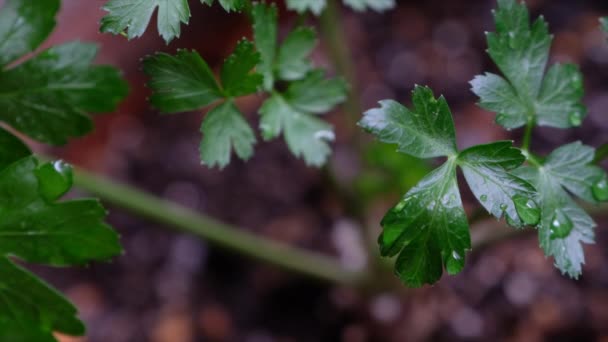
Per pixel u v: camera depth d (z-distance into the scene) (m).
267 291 0.42
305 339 0.41
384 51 0.49
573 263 0.25
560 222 0.25
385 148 0.37
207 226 0.36
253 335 0.41
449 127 0.25
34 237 0.26
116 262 0.44
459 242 0.25
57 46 0.27
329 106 0.29
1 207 0.25
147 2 0.24
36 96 0.27
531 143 0.44
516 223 0.24
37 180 0.25
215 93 0.26
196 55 0.26
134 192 0.34
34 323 0.26
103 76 0.27
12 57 0.27
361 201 0.37
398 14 0.50
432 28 0.49
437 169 0.25
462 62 0.48
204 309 0.42
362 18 0.50
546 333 0.39
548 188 0.26
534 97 0.26
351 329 0.40
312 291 0.42
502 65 0.26
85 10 0.41
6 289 0.26
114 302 0.43
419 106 0.25
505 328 0.39
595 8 0.48
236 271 0.43
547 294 0.40
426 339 0.39
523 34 0.26
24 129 0.27
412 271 0.25
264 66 0.28
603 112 0.44
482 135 0.44
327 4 0.36
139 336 0.41
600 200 0.26
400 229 0.24
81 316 0.42
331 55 0.37
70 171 0.26
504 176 0.24
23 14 0.27
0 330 0.26
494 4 0.49
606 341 0.39
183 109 0.26
